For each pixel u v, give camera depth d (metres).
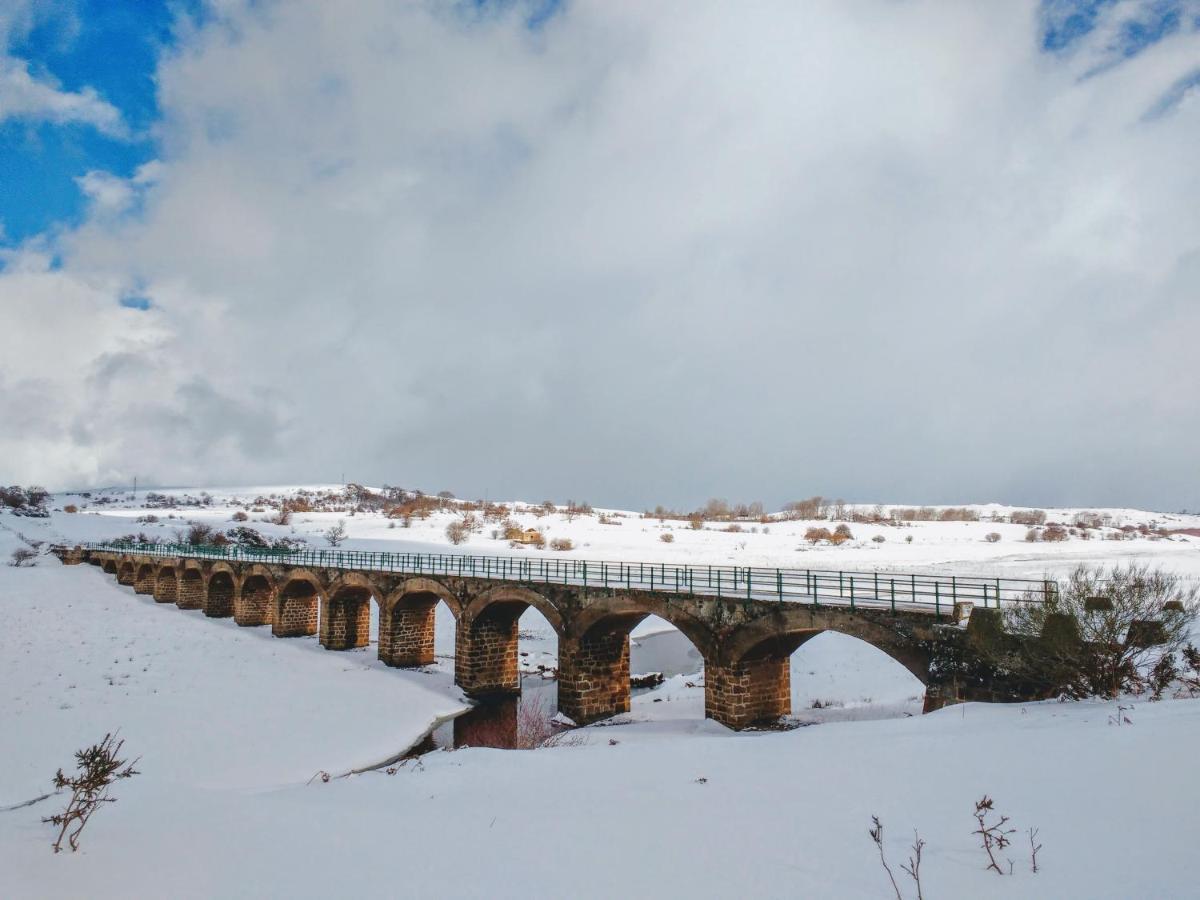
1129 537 152.25
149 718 33.56
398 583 48.06
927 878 8.44
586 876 9.42
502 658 44.19
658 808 12.69
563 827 11.80
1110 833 9.01
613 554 106.25
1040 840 9.16
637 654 58.06
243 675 43.62
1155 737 12.58
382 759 30.86
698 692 42.47
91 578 79.81
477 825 12.14
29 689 37.50
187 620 63.59
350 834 11.61
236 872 9.70
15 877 8.97
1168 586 21.72
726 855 9.90
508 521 148.12
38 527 110.00
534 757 19.22
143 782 14.63
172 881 9.29
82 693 37.19
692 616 32.22
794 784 13.52
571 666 36.78
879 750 15.44
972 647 23.36
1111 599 21.02
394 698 40.41
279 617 58.34
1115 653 20.44
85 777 11.66
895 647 25.47
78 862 9.70
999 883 8.06
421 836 11.50
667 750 18.58
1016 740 14.27
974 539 136.50
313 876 9.58
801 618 28.11
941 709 21.41
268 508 197.25
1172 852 8.13
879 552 108.94
